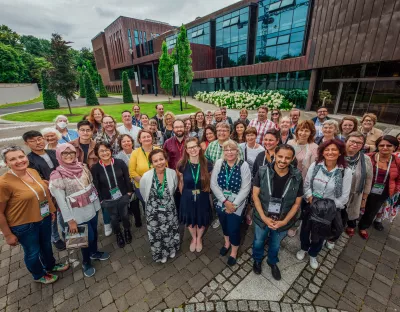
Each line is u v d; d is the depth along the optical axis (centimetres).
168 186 266
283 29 1930
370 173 284
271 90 1911
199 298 236
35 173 238
